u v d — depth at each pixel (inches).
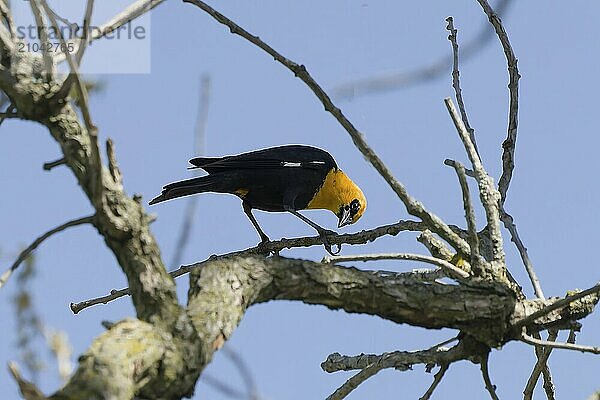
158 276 265.3
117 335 243.6
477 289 323.0
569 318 336.2
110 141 273.1
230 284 283.3
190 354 254.1
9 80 279.4
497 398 328.8
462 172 339.3
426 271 382.6
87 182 275.4
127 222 265.9
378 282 311.6
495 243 348.8
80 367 229.9
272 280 294.7
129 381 232.2
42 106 279.4
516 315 326.6
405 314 314.8
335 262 345.7
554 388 375.6
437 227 351.9
